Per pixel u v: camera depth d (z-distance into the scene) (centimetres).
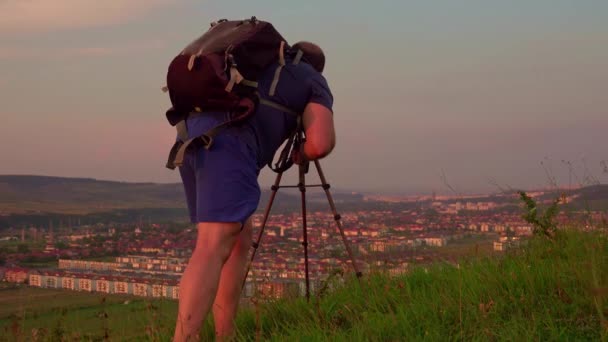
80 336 344
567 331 296
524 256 454
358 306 390
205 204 299
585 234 464
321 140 328
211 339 370
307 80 334
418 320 337
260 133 318
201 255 296
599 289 288
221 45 309
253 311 400
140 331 358
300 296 429
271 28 324
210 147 302
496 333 305
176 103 314
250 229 354
